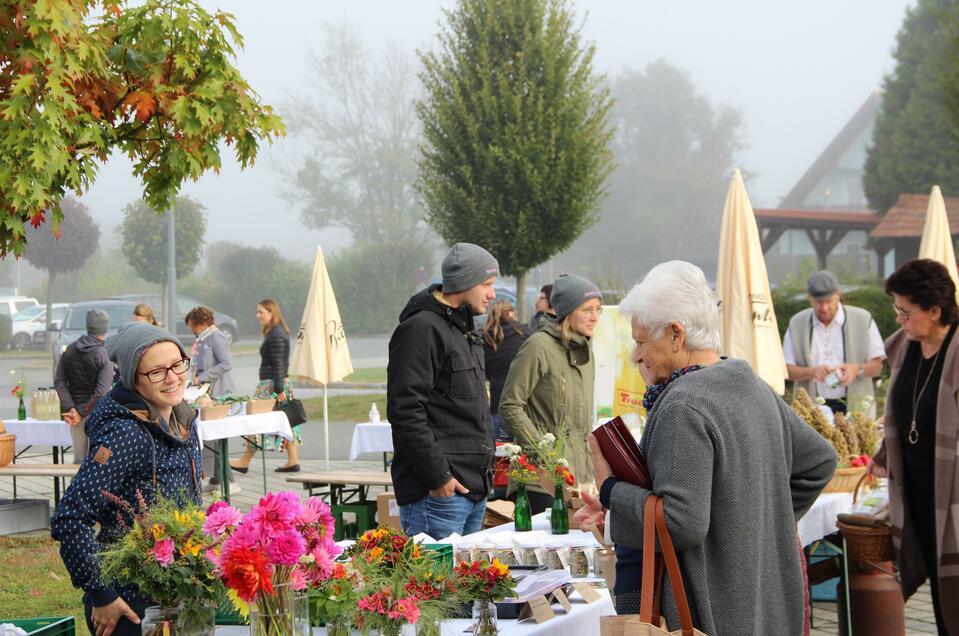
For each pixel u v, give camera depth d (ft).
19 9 17.03
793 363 26.63
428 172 66.13
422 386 15.79
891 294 16.56
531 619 10.70
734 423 9.23
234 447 50.62
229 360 36.91
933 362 16.44
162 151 18.76
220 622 10.48
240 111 18.66
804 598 9.72
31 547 28.94
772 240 135.44
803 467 10.12
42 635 10.38
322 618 9.52
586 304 18.29
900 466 16.84
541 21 63.87
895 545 16.84
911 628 20.40
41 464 32.58
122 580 9.41
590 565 13.00
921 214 137.80
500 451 17.40
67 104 17.11
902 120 168.35
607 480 9.52
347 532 26.68
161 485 11.02
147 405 11.17
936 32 168.66
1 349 142.00
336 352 39.68
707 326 9.60
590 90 65.00
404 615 9.30
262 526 8.80
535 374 18.07
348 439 53.98
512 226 63.21
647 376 10.00
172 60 18.33
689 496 8.81
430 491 15.94
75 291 227.61
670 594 9.13
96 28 18.17
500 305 26.22
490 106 63.21
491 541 14.35
